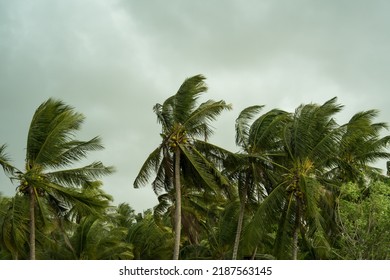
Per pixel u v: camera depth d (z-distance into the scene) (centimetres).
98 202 2888
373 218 2436
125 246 4312
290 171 2811
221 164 3023
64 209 2980
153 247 4812
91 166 2852
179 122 2908
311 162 2809
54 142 2752
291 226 2780
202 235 4697
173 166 2995
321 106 2855
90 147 2819
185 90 2909
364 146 3484
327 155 2823
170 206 3625
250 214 3422
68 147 2812
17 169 2752
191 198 3956
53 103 2800
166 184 3094
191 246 4269
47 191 2814
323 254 3391
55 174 2838
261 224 2730
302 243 3503
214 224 4094
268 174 3072
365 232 2458
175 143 2894
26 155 2786
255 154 3000
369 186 2650
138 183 3023
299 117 2834
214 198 3291
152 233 4762
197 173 2975
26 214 2867
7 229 2839
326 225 2925
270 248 3669
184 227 3616
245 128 3122
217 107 2833
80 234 4091
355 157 3484
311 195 2545
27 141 2772
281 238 2791
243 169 3141
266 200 2752
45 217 2823
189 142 2950
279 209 2772
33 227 2758
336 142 2786
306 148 2794
